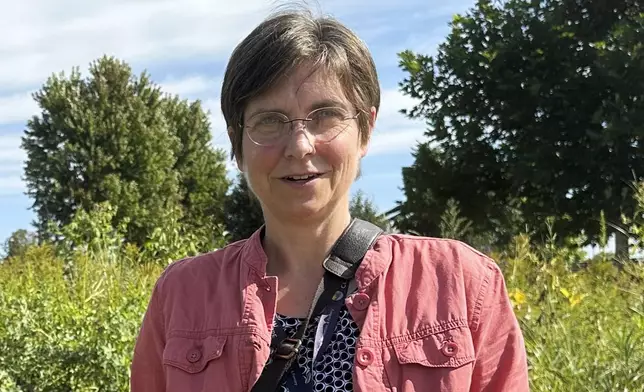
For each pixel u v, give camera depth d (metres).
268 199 1.95
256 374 1.85
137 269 8.48
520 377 1.89
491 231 15.77
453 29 17.92
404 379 1.79
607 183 15.49
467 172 17.92
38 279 7.86
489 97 17.27
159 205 32.66
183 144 38.41
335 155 1.91
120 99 33.66
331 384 1.81
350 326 1.86
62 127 32.47
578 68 16.44
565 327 3.54
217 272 2.06
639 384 3.08
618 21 16.61
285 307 1.94
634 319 3.54
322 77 1.90
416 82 17.89
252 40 1.93
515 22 16.95
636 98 15.30
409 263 1.94
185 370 1.92
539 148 16.14
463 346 1.82
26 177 32.34
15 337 5.20
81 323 5.46
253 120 1.93
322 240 1.97
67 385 5.12
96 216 10.29
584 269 4.96
